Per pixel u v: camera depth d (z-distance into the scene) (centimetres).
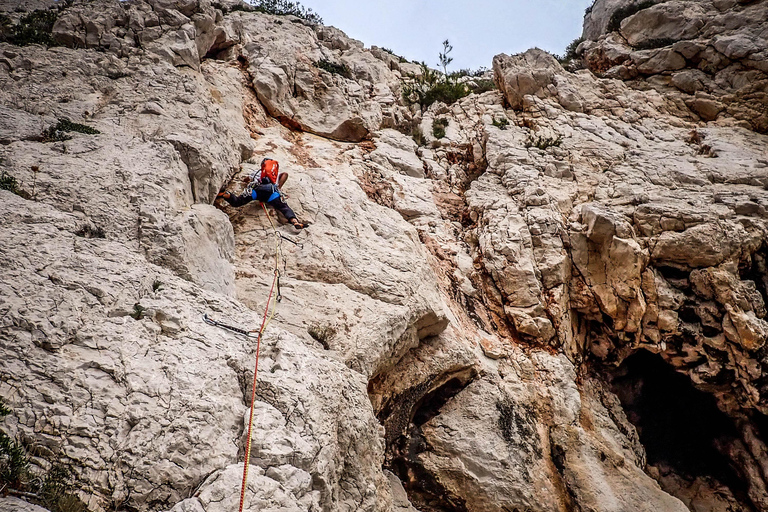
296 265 854
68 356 482
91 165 745
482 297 1123
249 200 902
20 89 905
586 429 1005
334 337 771
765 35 1536
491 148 1377
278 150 1187
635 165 1296
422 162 1403
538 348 1073
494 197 1252
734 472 1162
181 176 816
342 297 832
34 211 621
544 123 1451
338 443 594
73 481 419
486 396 969
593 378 1185
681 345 1110
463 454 909
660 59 1619
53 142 780
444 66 1881
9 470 394
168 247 676
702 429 1214
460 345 974
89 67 1000
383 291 873
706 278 1087
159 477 440
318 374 599
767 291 1098
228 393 521
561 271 1116
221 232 807
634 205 1180
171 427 467
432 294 956
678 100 1551
